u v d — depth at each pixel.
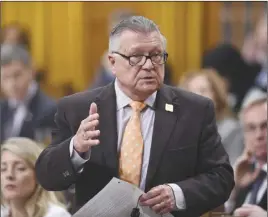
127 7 21.16
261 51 17.88
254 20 20.41
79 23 21.53
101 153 8.04
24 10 21.34
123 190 7.81
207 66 16.23
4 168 10.27
